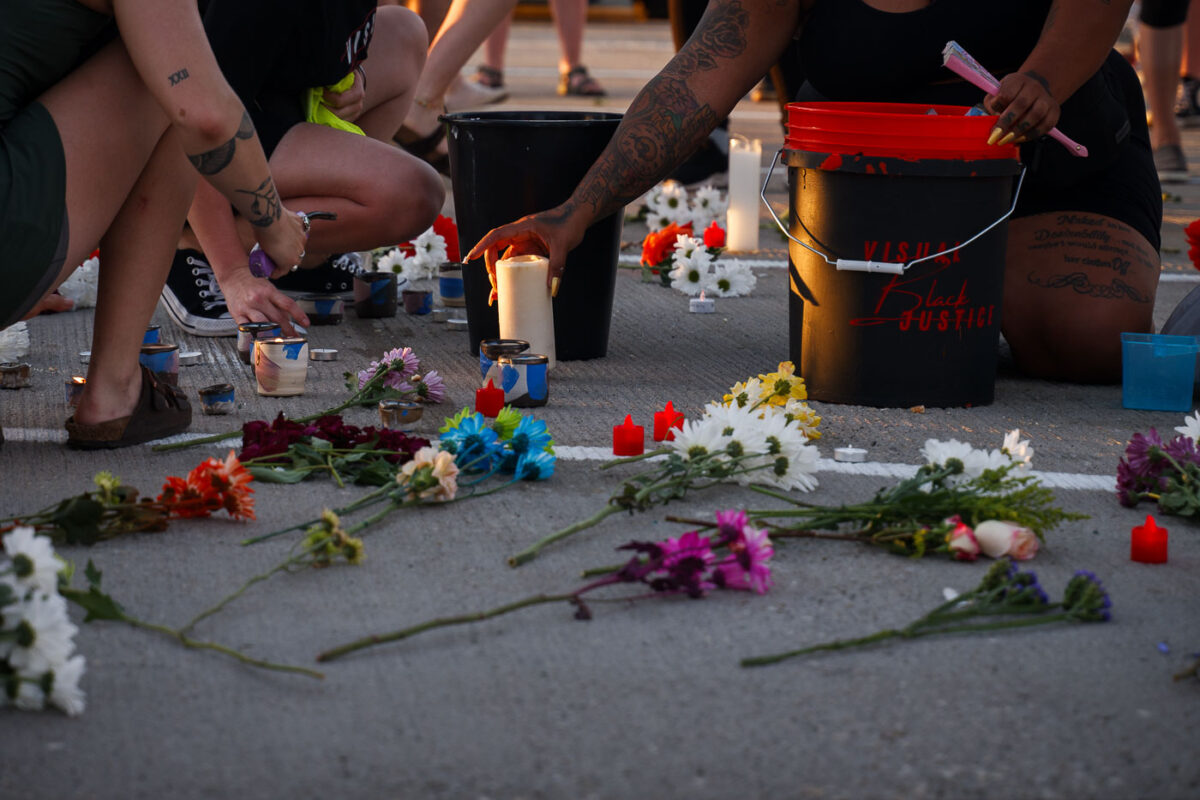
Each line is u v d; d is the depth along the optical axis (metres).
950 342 3.02
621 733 1.52
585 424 2.88
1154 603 1.93
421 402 3.04
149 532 2.13
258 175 2.36
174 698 1.59
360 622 1.81
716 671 1.68
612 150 3.18
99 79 2.30
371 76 4.22
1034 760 1.48
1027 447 2.52
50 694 1.51
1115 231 3.43
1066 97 2.94
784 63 5.32
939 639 1.79
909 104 3.13
